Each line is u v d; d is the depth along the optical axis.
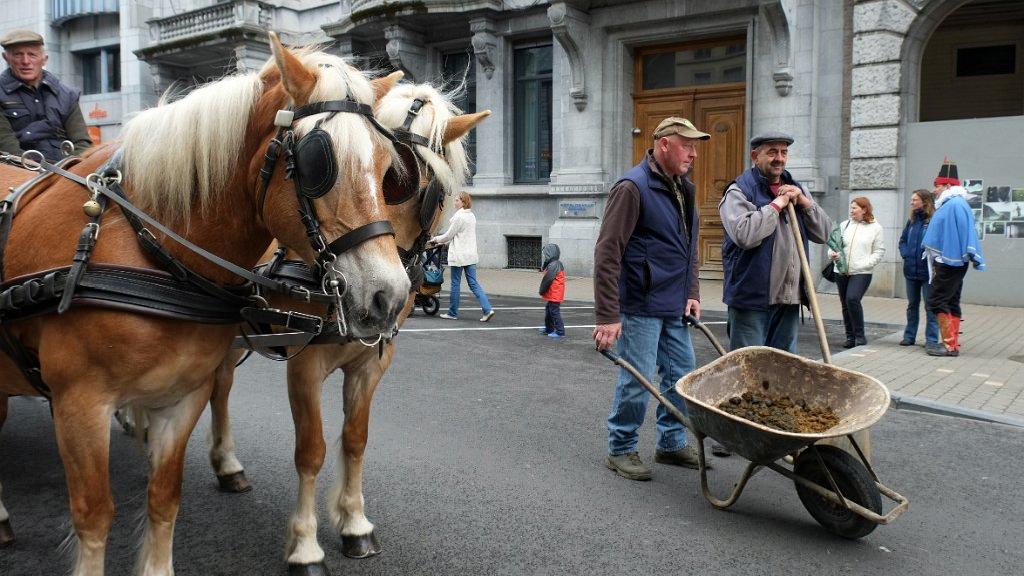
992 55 17.91
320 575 3.29
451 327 10.41
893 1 12.85
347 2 19.69
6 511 3.68
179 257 2.60
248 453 4.99
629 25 15.87
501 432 5.54
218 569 3.41
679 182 4.76
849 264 8.95
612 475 4.71
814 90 13.88
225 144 2.58
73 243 2.61
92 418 2.51
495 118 18.17
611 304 4.39
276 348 3.50
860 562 3.57
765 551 3.68
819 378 4.06
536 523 3.97
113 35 26.02
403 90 3.04
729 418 3.61
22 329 2.74
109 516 2.57
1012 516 4.15
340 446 3.64
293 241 2.43
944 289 8.29
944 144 12.70
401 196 2.87
